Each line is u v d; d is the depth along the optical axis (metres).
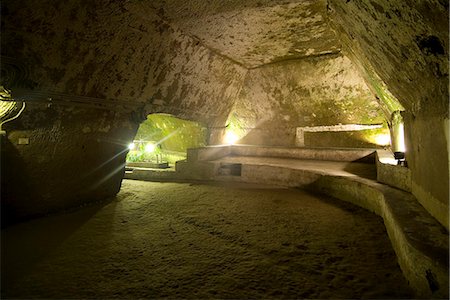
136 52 4.14
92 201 4.56
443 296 1.62
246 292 2.05
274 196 4.86
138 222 3.67
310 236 3.07
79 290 2.12
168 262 2.55
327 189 4.92
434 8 1.48
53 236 3.18
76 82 3.68
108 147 4.65
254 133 8.68
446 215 2.17
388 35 2.31
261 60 6.33
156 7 3.60
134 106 4.87
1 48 2.77
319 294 2.00
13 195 3.49
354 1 2.48
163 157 8.87
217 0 3.49
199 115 6.92
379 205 3.61
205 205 4.39
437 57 1.80
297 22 4.23
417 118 2.92
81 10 3.04
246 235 3.16
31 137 3.55
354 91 6.22
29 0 2.59
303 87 6.77
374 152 6.17
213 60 5.87
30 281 2.24
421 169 2.87
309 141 8.07
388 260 2.45
